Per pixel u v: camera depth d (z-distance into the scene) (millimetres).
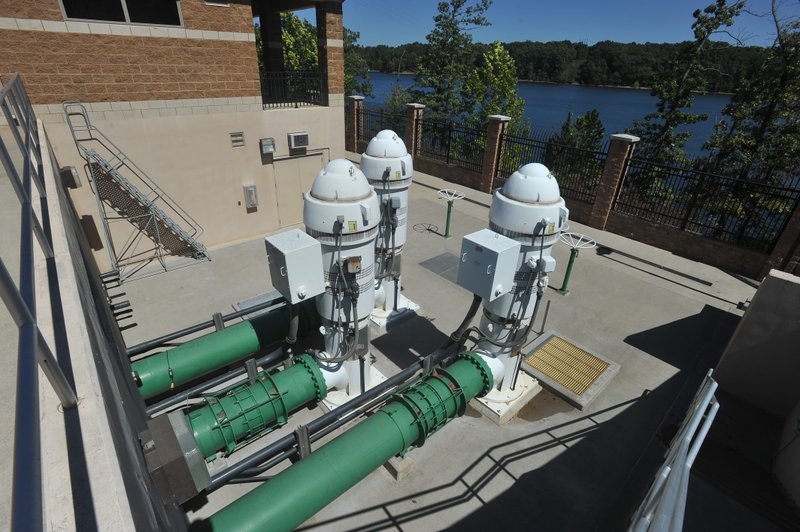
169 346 7297
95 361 2100
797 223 9227
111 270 9859
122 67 8648
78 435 1673
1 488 1969
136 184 9578
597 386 6719
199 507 4996
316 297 5957
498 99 29766
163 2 8734
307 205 5266
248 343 6277
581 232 12336
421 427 5020
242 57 10016
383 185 7293
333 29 11250
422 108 17266
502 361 6203
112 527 1391
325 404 6199
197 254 10570
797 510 4910
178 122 9656
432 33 30422
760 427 6160
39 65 7879
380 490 5184
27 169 3107
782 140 16344
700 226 10852
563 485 5277
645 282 9820
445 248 11289
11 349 2865
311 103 12383
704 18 18922
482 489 5219
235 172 10898
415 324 8219
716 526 4789
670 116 20688
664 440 5891
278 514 4047
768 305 6082
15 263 4000
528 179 5281
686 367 7270
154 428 3572
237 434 4945
